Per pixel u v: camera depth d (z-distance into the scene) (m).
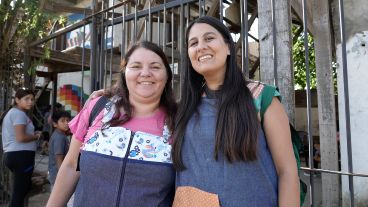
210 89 1.63
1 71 4.94
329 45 4.02
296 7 3.87
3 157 4.56
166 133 1.69
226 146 1.41
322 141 4.05
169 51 4.89
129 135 1.66
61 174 1.84
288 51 2.22
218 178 1.44
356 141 3.66
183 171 1.53
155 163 1.60
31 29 4.88
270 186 1.43
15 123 4.00
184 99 1.64
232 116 1.44
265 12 2.31
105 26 3.54
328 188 3.98
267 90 1.50
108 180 1.62
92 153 1.66
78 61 5.76
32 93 4.22
